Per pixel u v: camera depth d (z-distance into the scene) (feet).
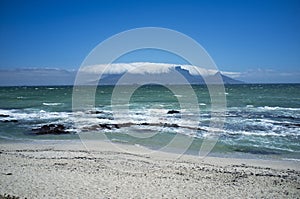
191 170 42.04
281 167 45.16
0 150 54.85
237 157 51.39
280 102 154.81
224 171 41.96
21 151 53.72
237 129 76.38
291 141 63.67
